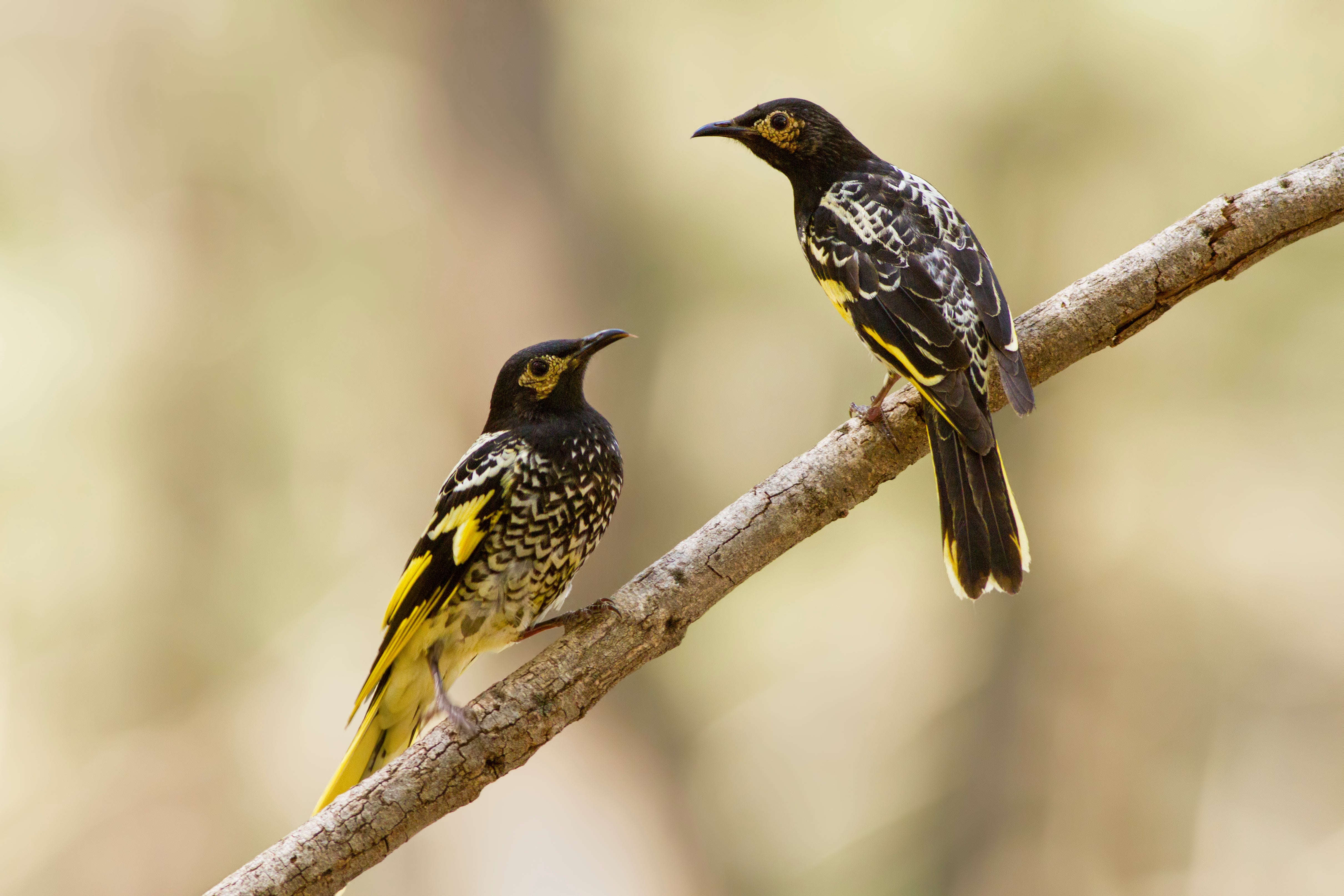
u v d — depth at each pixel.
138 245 16.28
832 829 16.08
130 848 15.84
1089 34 14.34
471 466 6.09
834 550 15.98
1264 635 15.87
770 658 16.23
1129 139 14.45
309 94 15.95
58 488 16.06
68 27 16.28
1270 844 15.68
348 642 15.80
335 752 15.80
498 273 15.27
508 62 15.40
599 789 15.30
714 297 15.16
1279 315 14.71
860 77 14.98
